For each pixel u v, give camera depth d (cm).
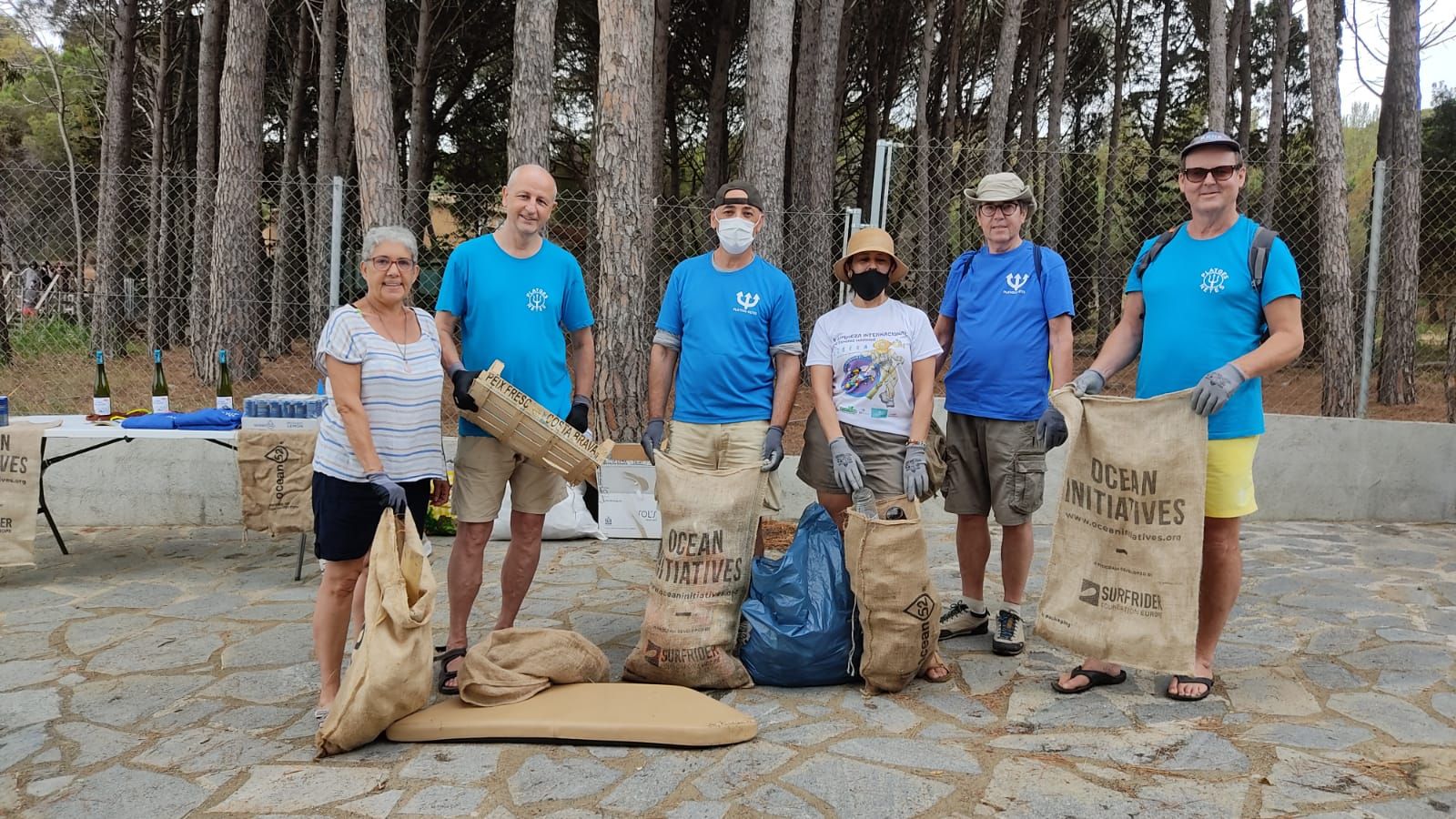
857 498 337
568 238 780
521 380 347
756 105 780
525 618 428
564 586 482
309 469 481
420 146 1466
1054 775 268
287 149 1498
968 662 371
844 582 343
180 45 1617
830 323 369
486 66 1859
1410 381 1089
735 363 358
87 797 259
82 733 303
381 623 288
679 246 847
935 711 319
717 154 1658
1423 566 523
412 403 310
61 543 542
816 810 249
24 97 1814
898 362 356
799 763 277
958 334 377
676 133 1938
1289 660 367
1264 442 651
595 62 1788
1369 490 657
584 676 335
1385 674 350
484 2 1580
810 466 377
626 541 587
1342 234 805
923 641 330
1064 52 1559
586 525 589
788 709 321
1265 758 279
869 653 328
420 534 322
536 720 294
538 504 358
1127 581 317
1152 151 1969
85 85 1964
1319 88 797
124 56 1391
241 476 477
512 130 682
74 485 611
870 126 1731
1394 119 1125
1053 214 1345
